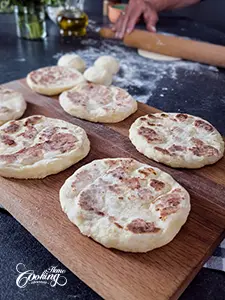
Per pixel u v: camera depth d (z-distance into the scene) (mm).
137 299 191
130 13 556
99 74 410
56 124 323
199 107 392
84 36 577
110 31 554
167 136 311
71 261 213
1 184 270
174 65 489
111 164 273
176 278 202
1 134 308
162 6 605
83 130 316
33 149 290
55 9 594
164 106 391
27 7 530
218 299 205
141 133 312
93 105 355
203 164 289
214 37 577
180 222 228
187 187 272
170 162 287
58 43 551
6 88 388
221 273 222
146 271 206
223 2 675
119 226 221
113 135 330
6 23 636
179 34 586
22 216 244
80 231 227
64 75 408
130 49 534
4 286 209
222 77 460
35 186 270
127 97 365
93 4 735
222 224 239
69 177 267
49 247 223
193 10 708
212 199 261
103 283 200
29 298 203
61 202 247
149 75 458
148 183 255
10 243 237
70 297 205
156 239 216
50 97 386
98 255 215
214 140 308
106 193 245
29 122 324
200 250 220
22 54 515
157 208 234
